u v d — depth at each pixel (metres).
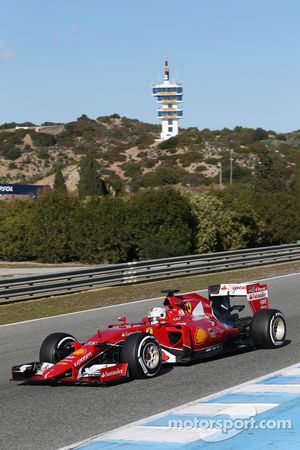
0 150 162.62
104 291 27.02
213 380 11.48
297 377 11.19
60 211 51.12
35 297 25.81
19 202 57.31
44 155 157.12
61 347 12.09
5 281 24.48
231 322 13.98
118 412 9.66
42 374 10.97
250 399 9.72
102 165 138.38
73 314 21.75
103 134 180.88
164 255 44.28
